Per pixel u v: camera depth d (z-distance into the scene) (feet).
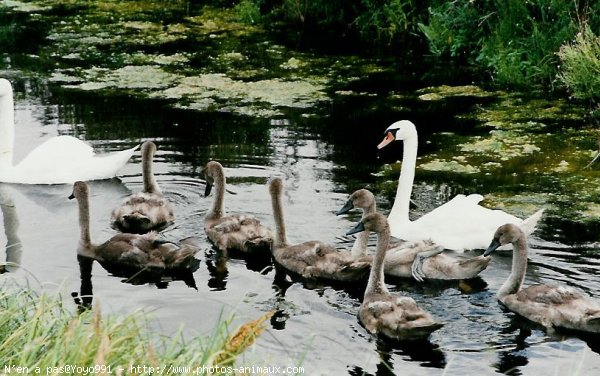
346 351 29.63
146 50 68.18
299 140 49.88
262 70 63.26
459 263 34.65
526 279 34.50
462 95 57.93
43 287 34.09
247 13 76.28
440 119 53.47
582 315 30.66
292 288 34.68
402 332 30.01
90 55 66.80
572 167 46.24
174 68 63.77
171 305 32.91
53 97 57.26
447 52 65.92
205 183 44.47
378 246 32.45
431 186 44.16
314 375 28.04
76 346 22.65
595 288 33.65
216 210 40.01
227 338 23.77
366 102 56.49
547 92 58.54
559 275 34.78
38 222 40.57
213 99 56.90
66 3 84.23
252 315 32.17
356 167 46.21
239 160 46.98
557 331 31.07
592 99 54.95
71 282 34.83
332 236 38.70
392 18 68.64
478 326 31.45
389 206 41.52
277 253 37.04
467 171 45.88
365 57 66.44
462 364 28.84
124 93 58.13
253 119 53.31
